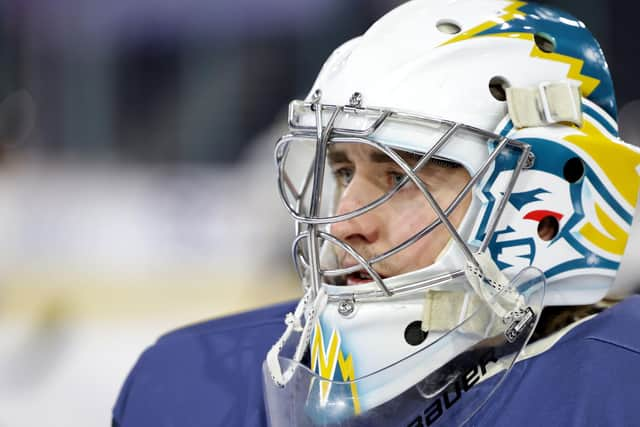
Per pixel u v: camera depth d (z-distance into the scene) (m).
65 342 6.61
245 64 13.02
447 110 1.99
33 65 13.72
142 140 13.20
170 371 2.54
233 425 2.34
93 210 10.88
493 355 1.99
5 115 13.34
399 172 2.07
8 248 10.25
